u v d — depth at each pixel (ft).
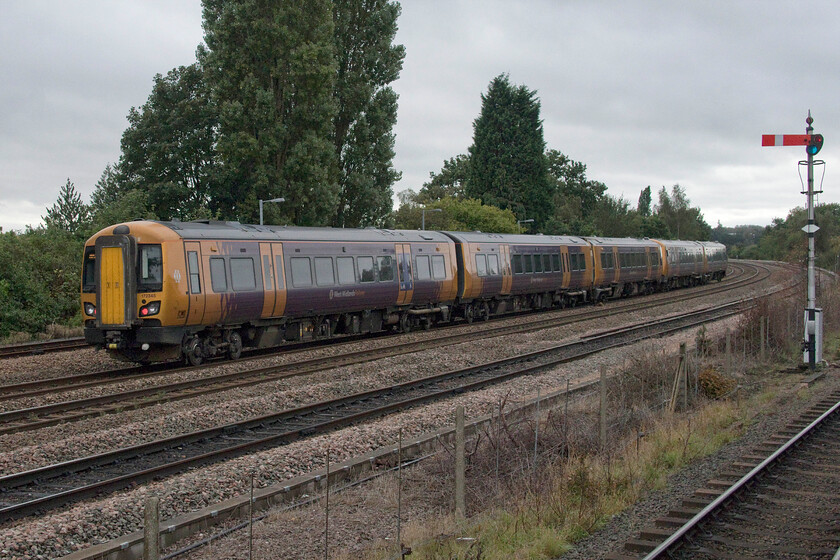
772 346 80.23
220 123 137.39
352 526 30.01
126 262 62.75
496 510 31.40
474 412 48.78
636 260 164.04
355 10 148.46
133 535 27.37
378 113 147.95
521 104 254.47
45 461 36.50
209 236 67.72
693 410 53.31
